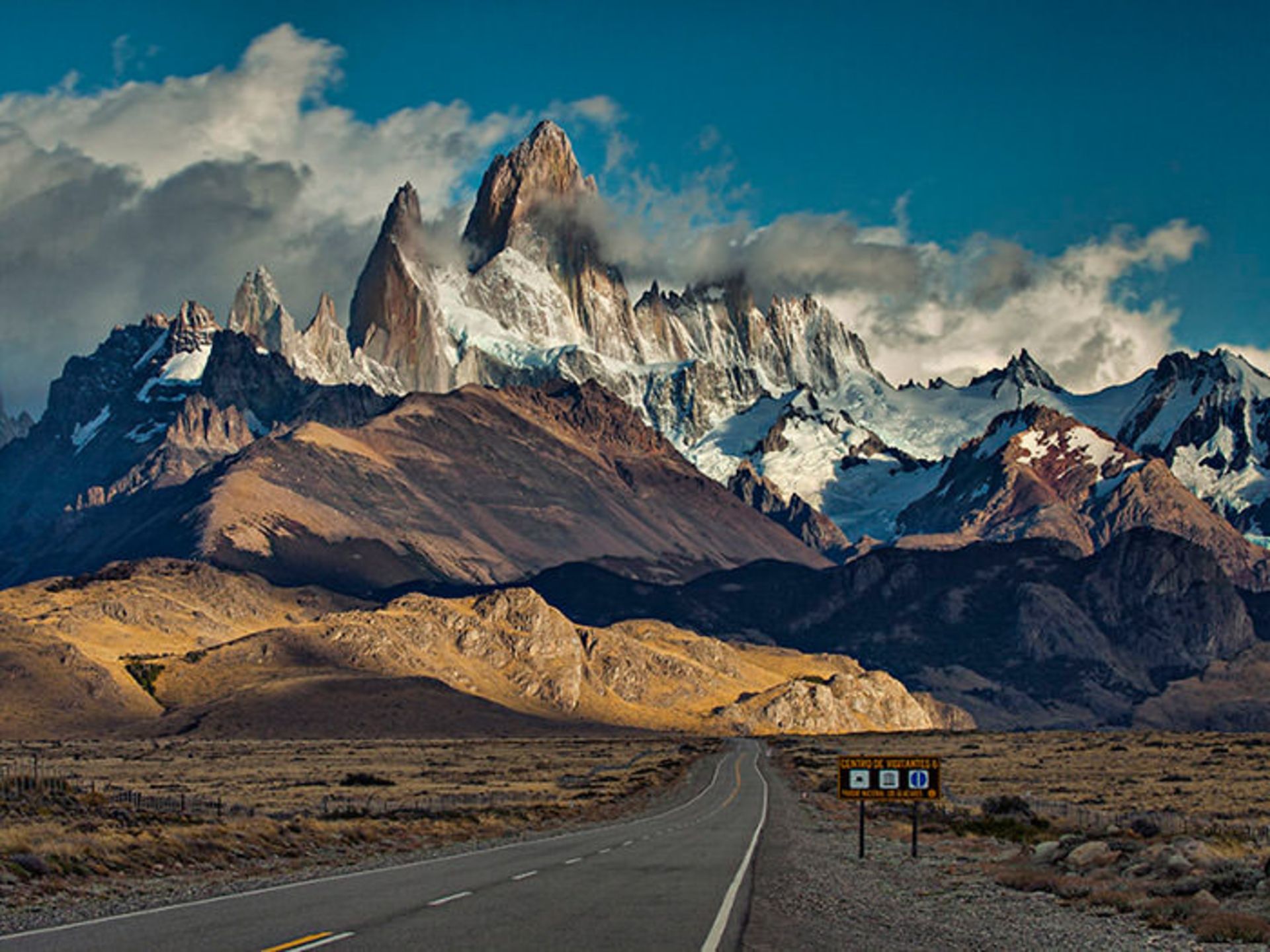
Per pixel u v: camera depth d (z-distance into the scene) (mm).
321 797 120125
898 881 46125
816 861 53562
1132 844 53844
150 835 51969
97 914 32312
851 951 29094
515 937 29109
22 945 26938
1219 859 48594
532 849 57906
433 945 27547
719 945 28797
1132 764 177875
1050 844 55969
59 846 44500
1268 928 32312
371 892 37656
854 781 54875
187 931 29125
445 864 48969
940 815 87438
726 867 48031
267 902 35094
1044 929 34031
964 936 32219
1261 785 132125
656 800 116125
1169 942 32031
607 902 36094
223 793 128375
